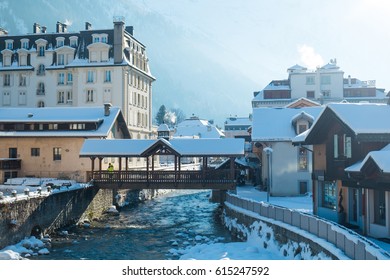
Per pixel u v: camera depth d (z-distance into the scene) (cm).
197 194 6338
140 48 7525
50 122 4872
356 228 2447
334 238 1823
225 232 3328
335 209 2664
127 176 4056
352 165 2330
